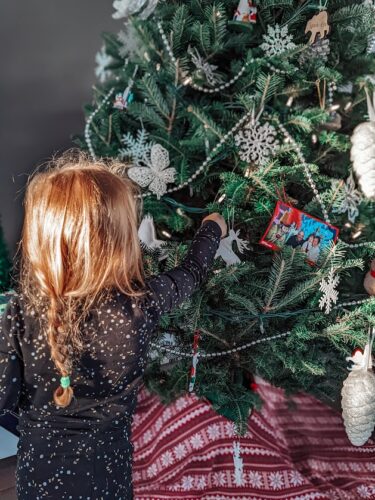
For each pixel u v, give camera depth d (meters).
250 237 1.72
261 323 1.63
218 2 1.57
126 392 1.20
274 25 1.63
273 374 1.76
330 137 1.66
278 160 1.61
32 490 1.16
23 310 1.15
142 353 1.19
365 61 1.70
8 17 2.59
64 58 2.69
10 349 1.14
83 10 2.67
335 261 1.58
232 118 1.62
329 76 1.58
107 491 1.17
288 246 1.54
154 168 1.59
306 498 1.77
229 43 1.60
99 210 1.12
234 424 1.78
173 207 1.72
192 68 1.65
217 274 1.54
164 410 2.07
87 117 1.90
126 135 1.71
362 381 1.64
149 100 1.61
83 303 1.13
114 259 1.14
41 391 1.16
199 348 1.75
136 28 1.65
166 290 1.24
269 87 1.54
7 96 2.66
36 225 1.14
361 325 1.69
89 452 1.16
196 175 1.61
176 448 1.93
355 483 1.84
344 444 1.98
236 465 1.83
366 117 1.77
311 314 1.67
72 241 1.11
